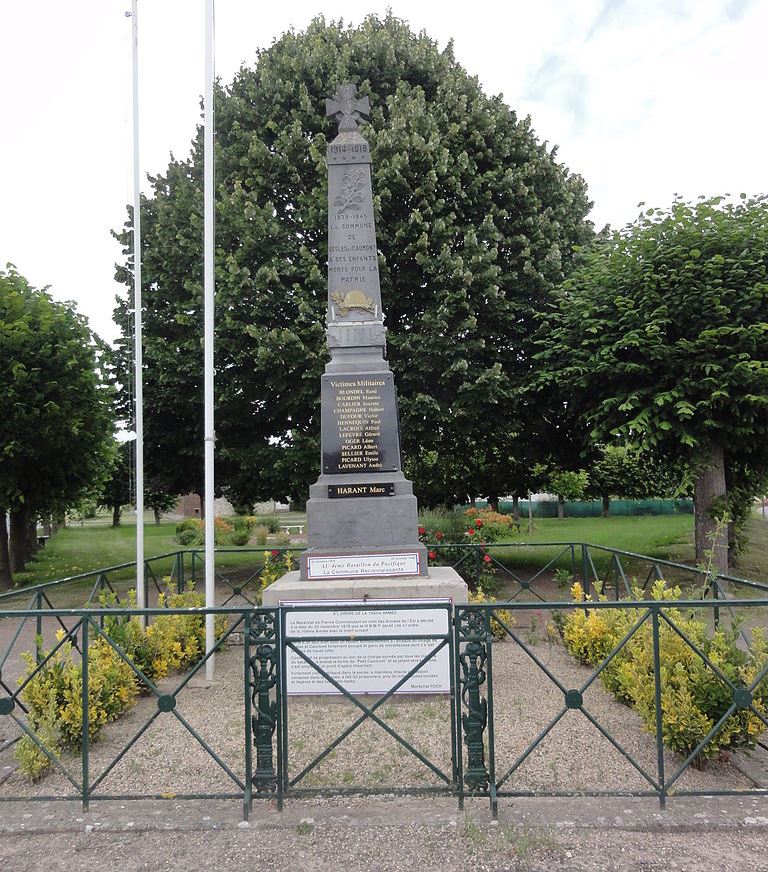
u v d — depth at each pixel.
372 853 3.53
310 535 7.25
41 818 3.94
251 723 4.29
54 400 14.26
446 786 4.10
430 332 13.34
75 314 16.05
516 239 14.03
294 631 6.02
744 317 11.90
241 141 15.16
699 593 5.87
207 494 6.88
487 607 4.05
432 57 15.77
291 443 14.20
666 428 11.46
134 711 5.92
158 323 15.23
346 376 7.61
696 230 12.35
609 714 5.58
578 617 7.31
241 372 14.26
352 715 5.59
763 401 11.04
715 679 4.45
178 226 14.89
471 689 4.03
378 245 13.73
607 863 3.40
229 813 3.95
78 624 5.05
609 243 13.43
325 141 14.50
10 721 5.87
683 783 4.30
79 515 32.09
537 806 3.95
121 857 3.55
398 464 7.52
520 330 14.05
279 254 13.95
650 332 11.53
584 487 32.84
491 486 17.31
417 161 13.65
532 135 15.60
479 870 3.37
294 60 15.05
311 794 4.05
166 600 8.66
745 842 3.57
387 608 4.08
